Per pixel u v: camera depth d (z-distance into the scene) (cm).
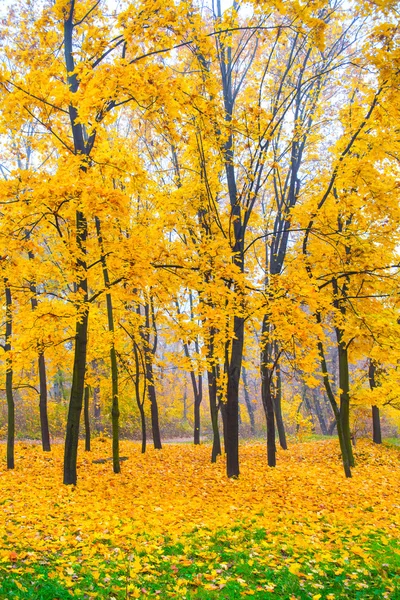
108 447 1684
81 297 840
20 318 847
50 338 911
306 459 1395
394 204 930
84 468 1168
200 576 475
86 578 447
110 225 840
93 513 706
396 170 1048
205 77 834
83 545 551
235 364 1053
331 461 1341
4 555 479
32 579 432
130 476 1082
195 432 1970
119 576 466
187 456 1502
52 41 905
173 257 833
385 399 1309
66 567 475
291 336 816
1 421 2444
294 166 1098
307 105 1019
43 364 1521
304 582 475
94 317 1198
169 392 3322
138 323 1344
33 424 2473
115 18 814
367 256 998
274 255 1181
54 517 682
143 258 774
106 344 1142
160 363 1552
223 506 806
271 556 542
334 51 1108
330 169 1122
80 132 905
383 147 909
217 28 738
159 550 543
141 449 1559
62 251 814
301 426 2106
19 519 640
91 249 854
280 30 786
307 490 956
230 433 1065
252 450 1642
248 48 1100
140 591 434
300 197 1214
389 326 1098
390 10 664
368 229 1031
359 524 711
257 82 970
